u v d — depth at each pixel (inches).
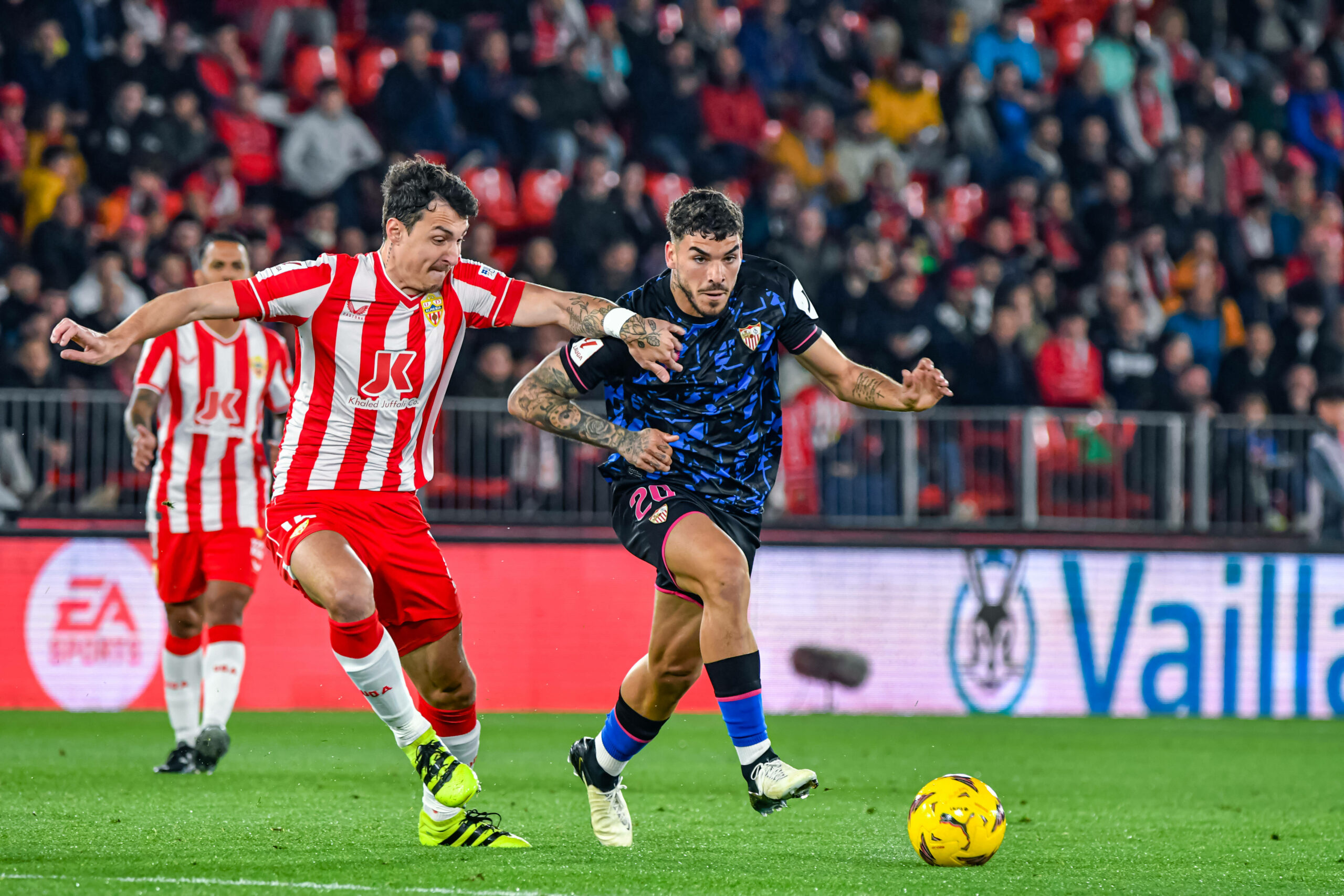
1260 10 2608.3
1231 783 1167.6
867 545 1790.1
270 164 2070.6
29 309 1781.5
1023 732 1608.0
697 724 1641.2
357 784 1024.2
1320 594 1893.5
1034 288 2164.1
